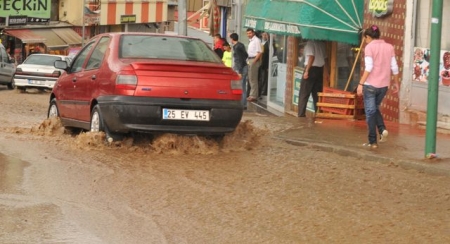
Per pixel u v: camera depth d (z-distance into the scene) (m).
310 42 18.16
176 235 7.62
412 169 10.82
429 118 11.08
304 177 10.27
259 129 14.57
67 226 7.85
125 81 11.66
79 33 56.97
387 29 16.67
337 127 15.22
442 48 15.01
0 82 35.25
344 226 7.99
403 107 16.08
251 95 24.48
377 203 8.94
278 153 12.16
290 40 22.02
